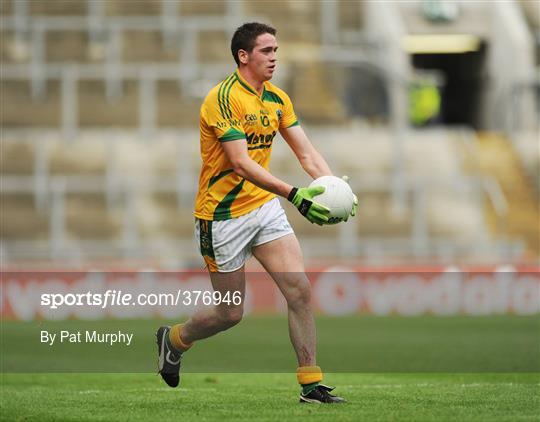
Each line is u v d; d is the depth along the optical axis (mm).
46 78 108250
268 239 24984
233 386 31109
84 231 89812
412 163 99438
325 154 98125
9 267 77938
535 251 93500
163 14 119938
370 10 119688
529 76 115938
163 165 96125
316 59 112062
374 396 26656
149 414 23234
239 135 24422
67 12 119312
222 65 114750
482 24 123750
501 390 28219
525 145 102938
